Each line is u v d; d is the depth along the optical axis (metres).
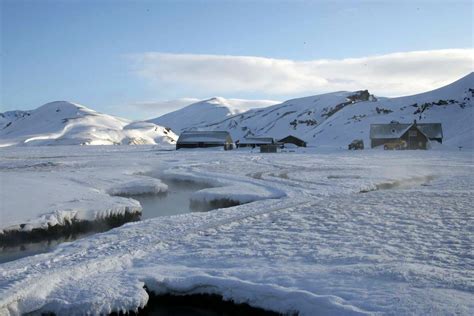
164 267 13.27
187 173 40.75
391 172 41.72
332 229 17.73
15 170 43.56
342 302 10.17
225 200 26.75
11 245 17.69
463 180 34.09
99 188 29.86
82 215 20.86
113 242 15.98
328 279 11.64
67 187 28.28
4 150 103.81
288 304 10.79
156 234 17.14
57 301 11.00
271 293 11.15
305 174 40.22
